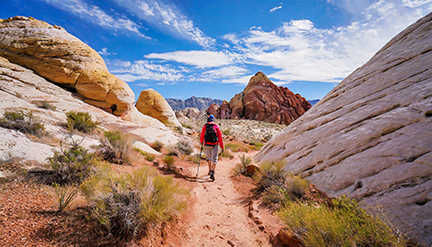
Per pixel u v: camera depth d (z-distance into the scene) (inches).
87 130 320.5
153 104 845.8
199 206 163.2
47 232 80.5
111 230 90.9
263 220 142.9
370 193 146.6
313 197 175.5
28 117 234.4
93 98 546.3
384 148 168.9
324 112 316.8
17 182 117.6
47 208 97.5
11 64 471.5
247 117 2230.6
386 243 87.3
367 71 313.0
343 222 98.1
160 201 113.3
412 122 168.7
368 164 168.4
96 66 580.7
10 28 538.6
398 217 119.3
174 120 905.5
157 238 98.7
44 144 189.3
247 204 177.6
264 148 409.4
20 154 152.4
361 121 224.4
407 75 228.5
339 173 186.4
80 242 79.6
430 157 133.1
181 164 322.7
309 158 244.1
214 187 221.5
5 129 185.3
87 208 103.0
